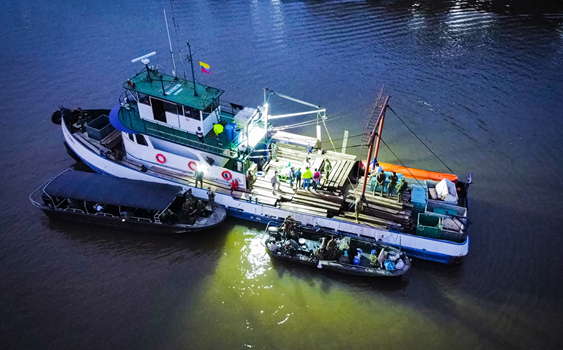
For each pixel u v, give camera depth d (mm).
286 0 69625
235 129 33031
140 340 24938
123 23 60750
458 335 25422
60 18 61781
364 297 27500
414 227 30156
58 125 42312
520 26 62812
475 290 28000
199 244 30922
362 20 63844
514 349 24734
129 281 28391
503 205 34219
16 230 31906
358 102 46344
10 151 39031
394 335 25359
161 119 32781
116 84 48188
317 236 30375
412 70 51844
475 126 43000
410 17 65125
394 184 30562
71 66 51062
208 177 33344
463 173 37312
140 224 31016
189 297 27375
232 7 66625
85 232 31859
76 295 27469
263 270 29078
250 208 31422
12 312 26406
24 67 50688
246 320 26000
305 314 26391
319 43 57312
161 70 50250
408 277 28719
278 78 49875
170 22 61188
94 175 32969
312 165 32750
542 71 51969
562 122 43562
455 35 59906
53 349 24453
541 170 37719
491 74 51250
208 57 53281
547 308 26875
